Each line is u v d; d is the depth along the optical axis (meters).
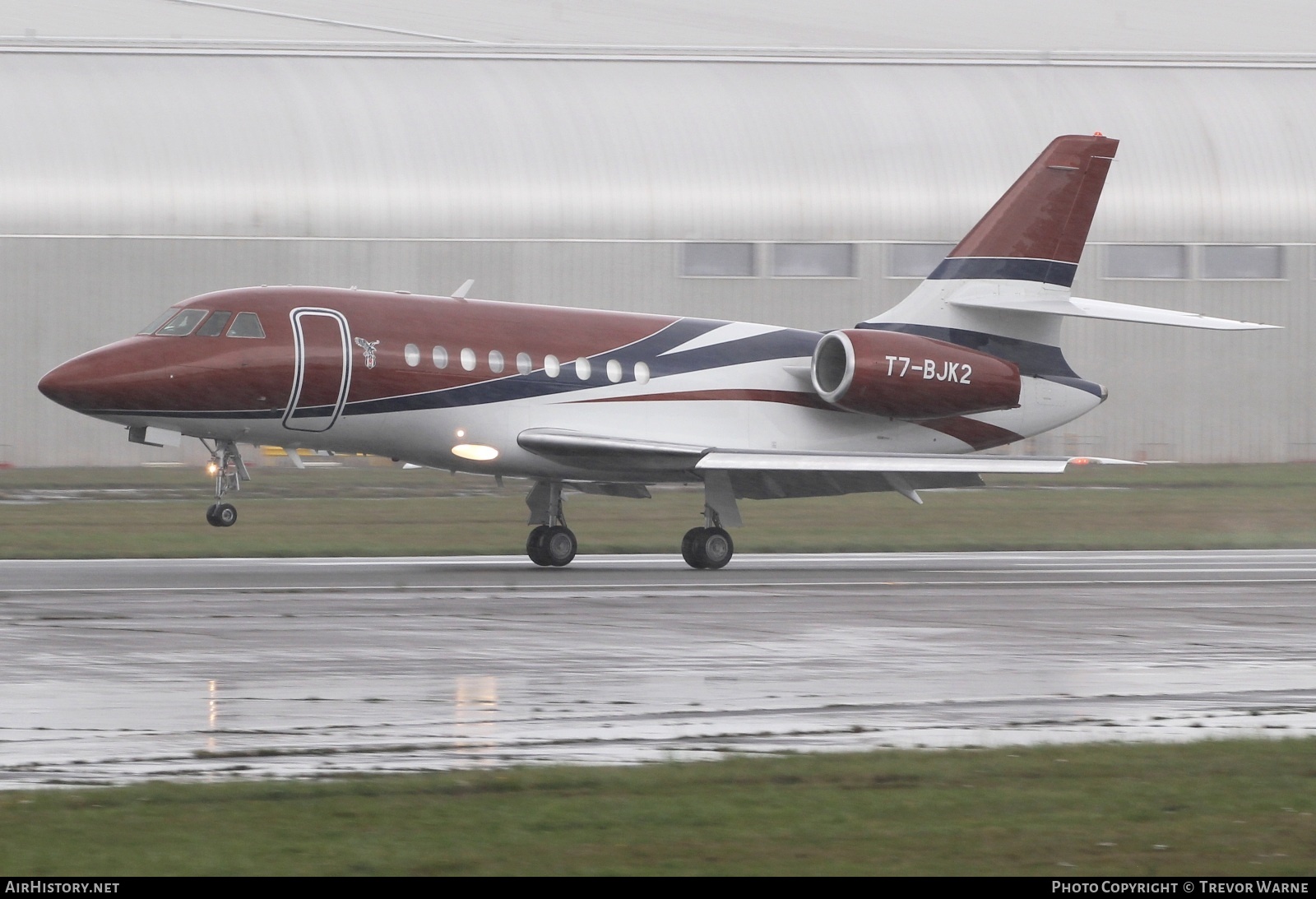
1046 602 92.88
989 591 99.19
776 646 72.25
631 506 168.12
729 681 62.16
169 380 105.06
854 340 119.88
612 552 130.50
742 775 45.44
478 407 112.06
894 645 73.06
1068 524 160.25
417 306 112.94
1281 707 57.81
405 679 61.50
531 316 116.44
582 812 41.06
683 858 37.22
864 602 91.75
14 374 197.62
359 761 47.50
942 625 80.81
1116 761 47.59
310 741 50.12
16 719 52.94
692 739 51.12
